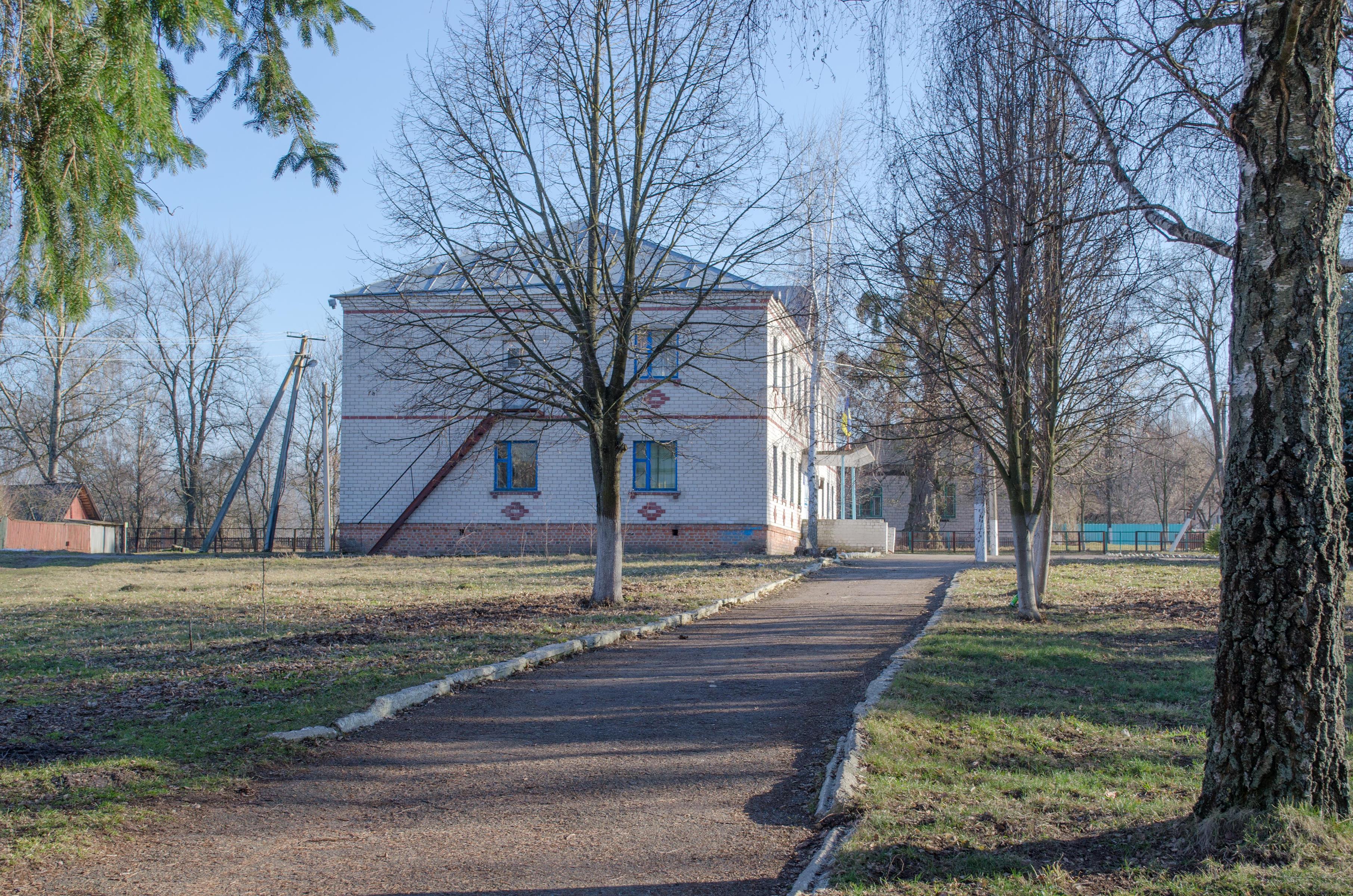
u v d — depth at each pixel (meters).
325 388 35.94
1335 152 4.73
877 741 6.81
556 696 8.98
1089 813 5.20
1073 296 13.71
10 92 5.49
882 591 19.77
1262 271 4.64
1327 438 4.59
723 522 30.50
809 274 20.08
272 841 5.26
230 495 38.38
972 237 11.52
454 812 5.77
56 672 9.77
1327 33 4.66
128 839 5.20
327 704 8.05
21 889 4.53
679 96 14.94
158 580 22.14
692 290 16.22
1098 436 16.03
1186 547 49.56
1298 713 4.52
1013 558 35.97
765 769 6.65
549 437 30.84
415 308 22.56
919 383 14.29
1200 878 4.14
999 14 7.87
